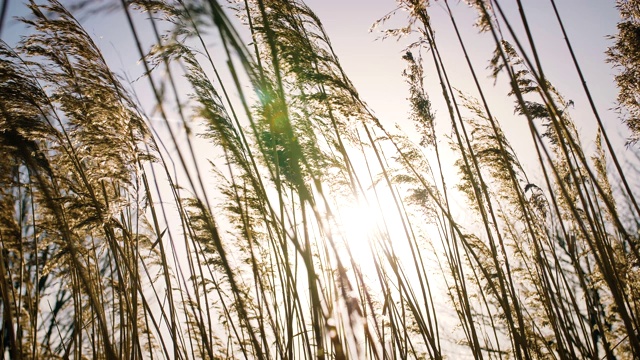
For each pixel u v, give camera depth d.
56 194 2.87
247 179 2.37
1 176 2.05
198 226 3.44
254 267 2.08
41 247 3.40
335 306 1.81
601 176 4.35
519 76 3.80
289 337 2.11
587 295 4.05
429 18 3.55
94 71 3.46
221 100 2.63
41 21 3.29
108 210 3.44
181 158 1.57
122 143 3.47
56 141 3.10
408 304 3.37
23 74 3.24
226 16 1.28
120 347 3.32
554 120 2.67
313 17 3.68
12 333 1.88
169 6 1.40
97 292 3.62
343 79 3.71
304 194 1.70
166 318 3.51
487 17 2.63
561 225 3.85
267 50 3.05
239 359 3.80
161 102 1.50
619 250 4.08
